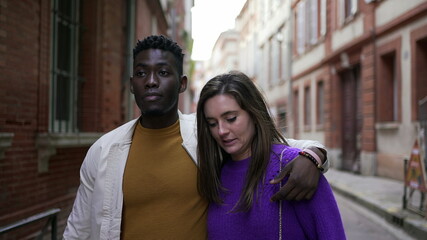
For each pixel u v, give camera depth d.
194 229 1.89
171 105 1.92
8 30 3.74
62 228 4.74
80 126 5.63
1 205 3.64
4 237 3.60
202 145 1.80
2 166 3.64
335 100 14.69
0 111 3.63
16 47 3.86
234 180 1.75
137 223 1.90
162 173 1.90
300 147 1.82
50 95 4.63
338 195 9.43
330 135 15.04
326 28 15.26
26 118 4.04
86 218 1.95
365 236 5.73
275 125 1.84
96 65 5.77
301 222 1.61
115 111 6.45
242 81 1.74
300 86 19.41
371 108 11.48
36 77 4.21
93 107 5.73
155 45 1.91
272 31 24.50
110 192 1.90
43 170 4.35
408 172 6.65
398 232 5.92
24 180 4.00
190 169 1.91
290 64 18.11
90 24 5.75
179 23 21.64
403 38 9.84
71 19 5.32
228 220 1.68
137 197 1.89
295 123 20.44
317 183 1.56
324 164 1.64
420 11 8.87
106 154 1.93
